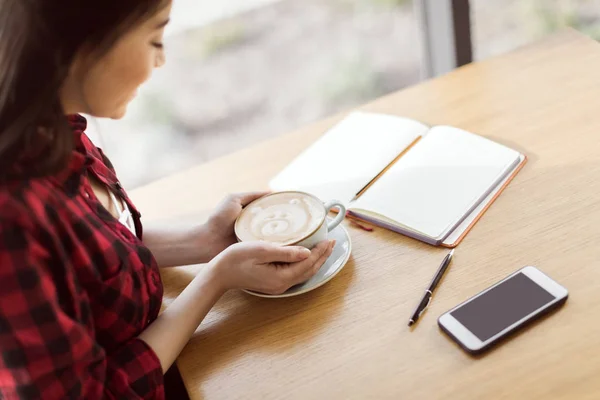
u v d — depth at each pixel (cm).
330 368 83
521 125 116
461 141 113
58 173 77
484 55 212
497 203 102
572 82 123
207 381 85
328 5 228
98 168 96
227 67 220
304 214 99
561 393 74
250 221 100
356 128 124
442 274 92
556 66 129
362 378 81
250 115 219
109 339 86
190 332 90
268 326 91
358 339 86
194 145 214
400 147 117
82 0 70
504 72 131
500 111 121
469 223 99
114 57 76
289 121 217
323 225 97
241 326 92
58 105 75
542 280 86
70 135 76
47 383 75
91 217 82
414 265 95
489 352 80
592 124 112
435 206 102
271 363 86
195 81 217
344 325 89
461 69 136
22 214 72
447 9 160
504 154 108
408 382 79
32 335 73
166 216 115
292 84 222
